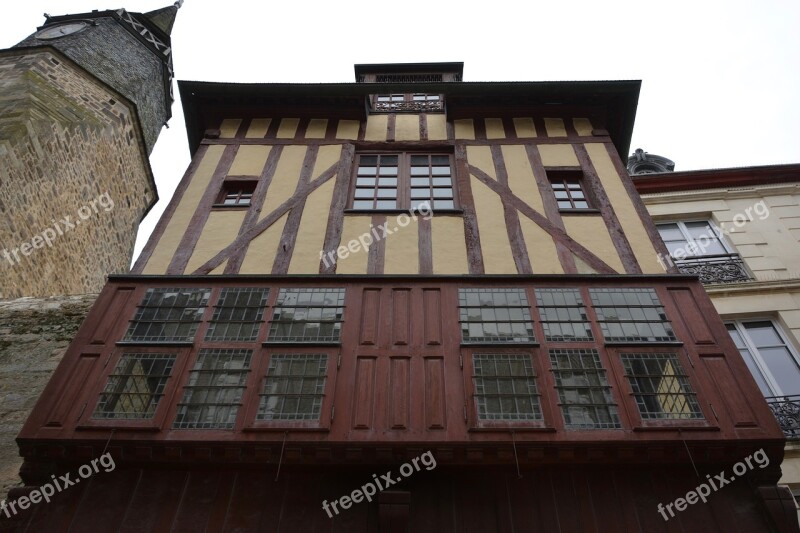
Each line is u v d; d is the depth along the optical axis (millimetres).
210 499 4785
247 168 8102
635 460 4793
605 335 5539
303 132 8852
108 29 15336
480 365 5285
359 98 9031
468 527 4602
